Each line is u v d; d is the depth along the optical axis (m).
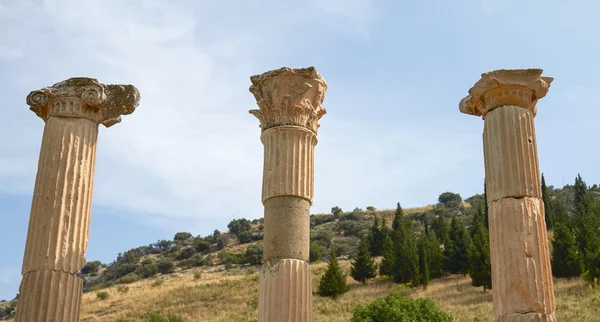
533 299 14.73
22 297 14.41
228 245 116.06
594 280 49.91
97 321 62.84
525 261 15.05
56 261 14.68
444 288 59.44
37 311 14.20
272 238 16.08
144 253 123.94
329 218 124.44
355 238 105.50
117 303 70.56
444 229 88.06
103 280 108.25
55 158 15.55
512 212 15.52
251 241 115.69
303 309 15.44
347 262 82.12
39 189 15.34
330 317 52.56
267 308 15.41
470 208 116.81
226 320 55.81
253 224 132.00
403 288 60.38
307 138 17.11
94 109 16.41
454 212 113.81
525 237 15.27
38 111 16.44
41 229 14.91
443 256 67.00
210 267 100.56
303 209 16.47
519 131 16.31
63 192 15.29
